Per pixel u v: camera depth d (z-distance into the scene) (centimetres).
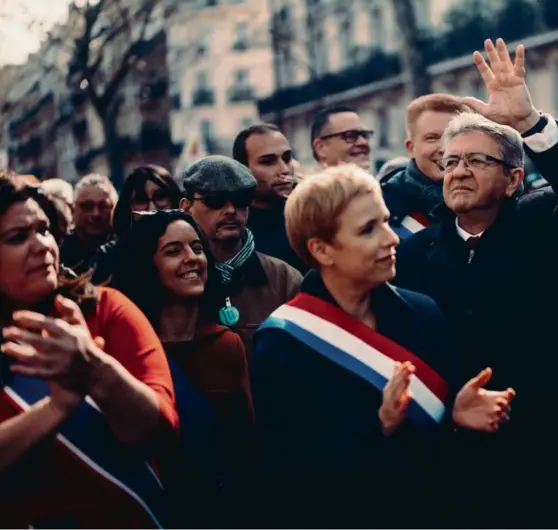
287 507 353
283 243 566
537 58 2952
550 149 436
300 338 353
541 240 429
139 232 427
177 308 428
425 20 3416
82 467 315
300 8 4512
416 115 533
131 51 2584
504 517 414
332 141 686
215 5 6341
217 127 6594
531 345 421
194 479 391
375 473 343
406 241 452
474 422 353
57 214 330
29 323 285
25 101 5206
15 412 316
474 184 424
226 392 420
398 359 352
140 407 302
